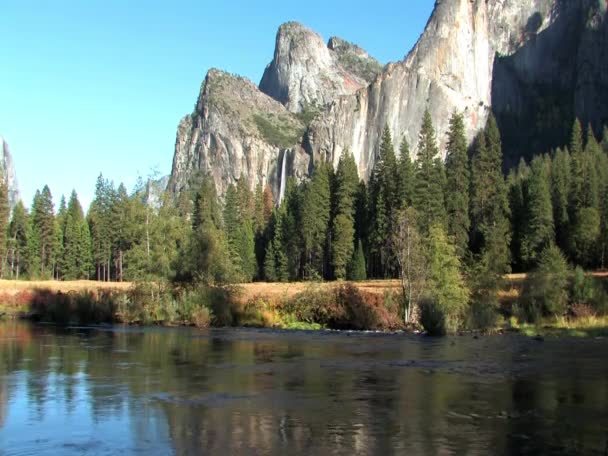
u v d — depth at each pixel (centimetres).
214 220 15000
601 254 10106
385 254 10238
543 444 1489
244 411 1872
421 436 1566
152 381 2430
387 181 11519
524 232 10650
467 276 6103
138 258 6725
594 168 12369
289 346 3825
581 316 5406
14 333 4872
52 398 2091
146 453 1446
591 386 2266
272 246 12675
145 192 7381
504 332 4903
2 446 1517
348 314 5550
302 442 1517
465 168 11475
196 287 6406
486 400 2014
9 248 13362
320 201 12019
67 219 14175
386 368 2777
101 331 5122
